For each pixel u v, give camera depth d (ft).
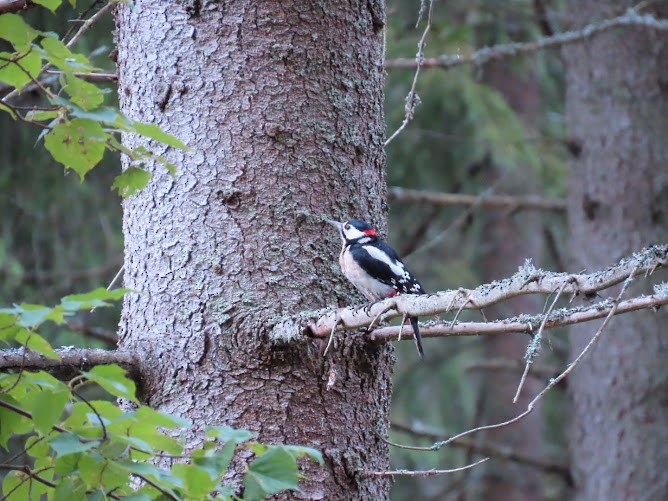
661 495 59.72
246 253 30.53
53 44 22.17
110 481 20.16
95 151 24.18
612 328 61.62
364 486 30.32
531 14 70.03
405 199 70.54
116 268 63.16
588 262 63.31
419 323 29.55
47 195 62.90
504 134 72.13
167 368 30.17
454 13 74.90
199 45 31.55
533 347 23.79
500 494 85.35
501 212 86.38
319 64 31.94
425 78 72.23
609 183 62.90
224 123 31.17
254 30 31.53
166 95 31.58
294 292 30.48
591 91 64.18
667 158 62.08
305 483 29.48
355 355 30.68
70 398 20.88
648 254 21.84
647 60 62.85
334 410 30.12
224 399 29.58
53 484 21.94
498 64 86.84
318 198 31.37
